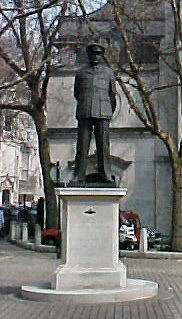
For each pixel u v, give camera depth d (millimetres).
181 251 25500
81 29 28125
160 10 37031
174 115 36688
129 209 36969
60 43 26297
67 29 33531
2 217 39406
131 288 12633
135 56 36031
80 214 12844
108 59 23750
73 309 11289
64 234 12906
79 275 12586
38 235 28594
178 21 25078
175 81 36312
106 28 34062
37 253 27078
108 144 13422
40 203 34094
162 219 36594
